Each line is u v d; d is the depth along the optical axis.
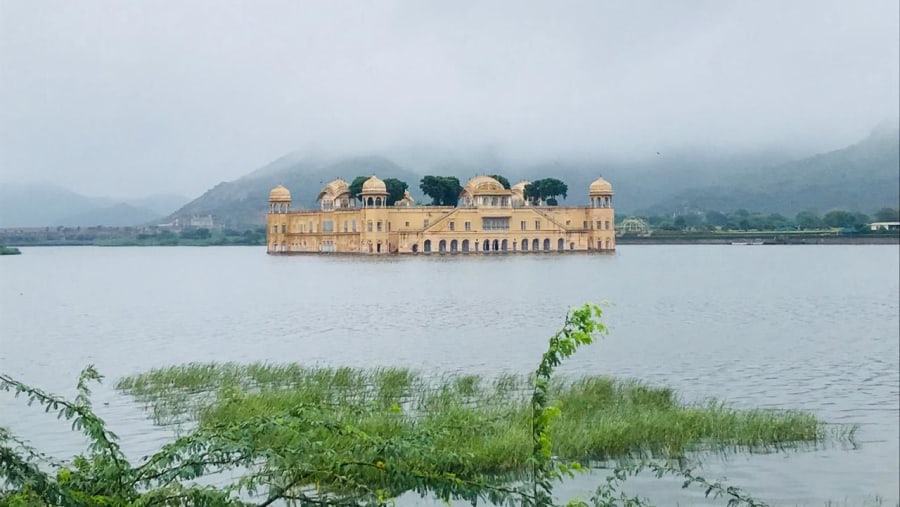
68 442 29.98
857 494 25.34
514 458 26.06
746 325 77.25
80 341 64.06
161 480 14.52
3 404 36.25
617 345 61.56
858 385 44.66
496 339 65.50
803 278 150.25
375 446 14.87
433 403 35.59
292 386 39.16
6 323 77.25
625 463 27.89
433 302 99.81
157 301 104.69
